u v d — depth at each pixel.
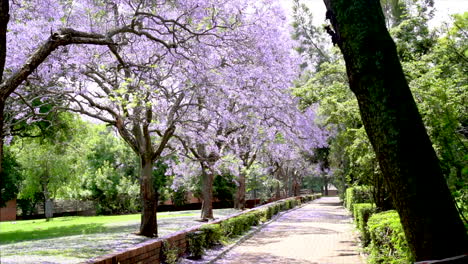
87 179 39.88
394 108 2.72
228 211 29.86
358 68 2.86
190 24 12.16
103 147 44.09
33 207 44.28
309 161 42.47
